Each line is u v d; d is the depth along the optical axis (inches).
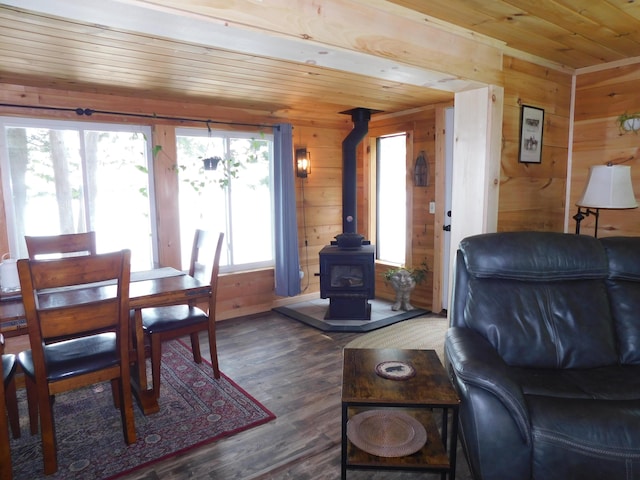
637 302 86.1
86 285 103.3
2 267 93.9
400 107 177.2
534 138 119.6
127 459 83.6
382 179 202.4
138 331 99.4
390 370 75.1
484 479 62.7
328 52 76.0
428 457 69.2
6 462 73.4
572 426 60.7
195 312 116.3
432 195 174.7
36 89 130.4
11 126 129.0
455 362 70.2
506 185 113.0
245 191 181.0
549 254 89.0
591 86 128.6
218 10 60.4
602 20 92.3
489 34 100.5
